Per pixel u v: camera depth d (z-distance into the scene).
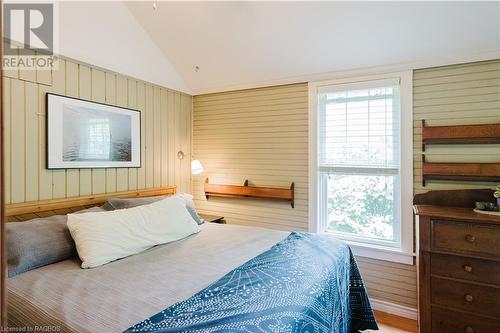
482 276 1.88
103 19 2.51
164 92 3.28
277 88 3.14
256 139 3.28
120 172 2.76
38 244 1.70
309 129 2.96
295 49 2.67
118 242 1.85
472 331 1.91
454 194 2.32
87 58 2.41
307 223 3.00
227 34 2.71
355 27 2.31
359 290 2.13
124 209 2.16
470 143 2.31
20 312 1.23
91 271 1.62
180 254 1.90
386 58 2.51
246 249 1.98
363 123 2.75
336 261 1.81
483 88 2.27
